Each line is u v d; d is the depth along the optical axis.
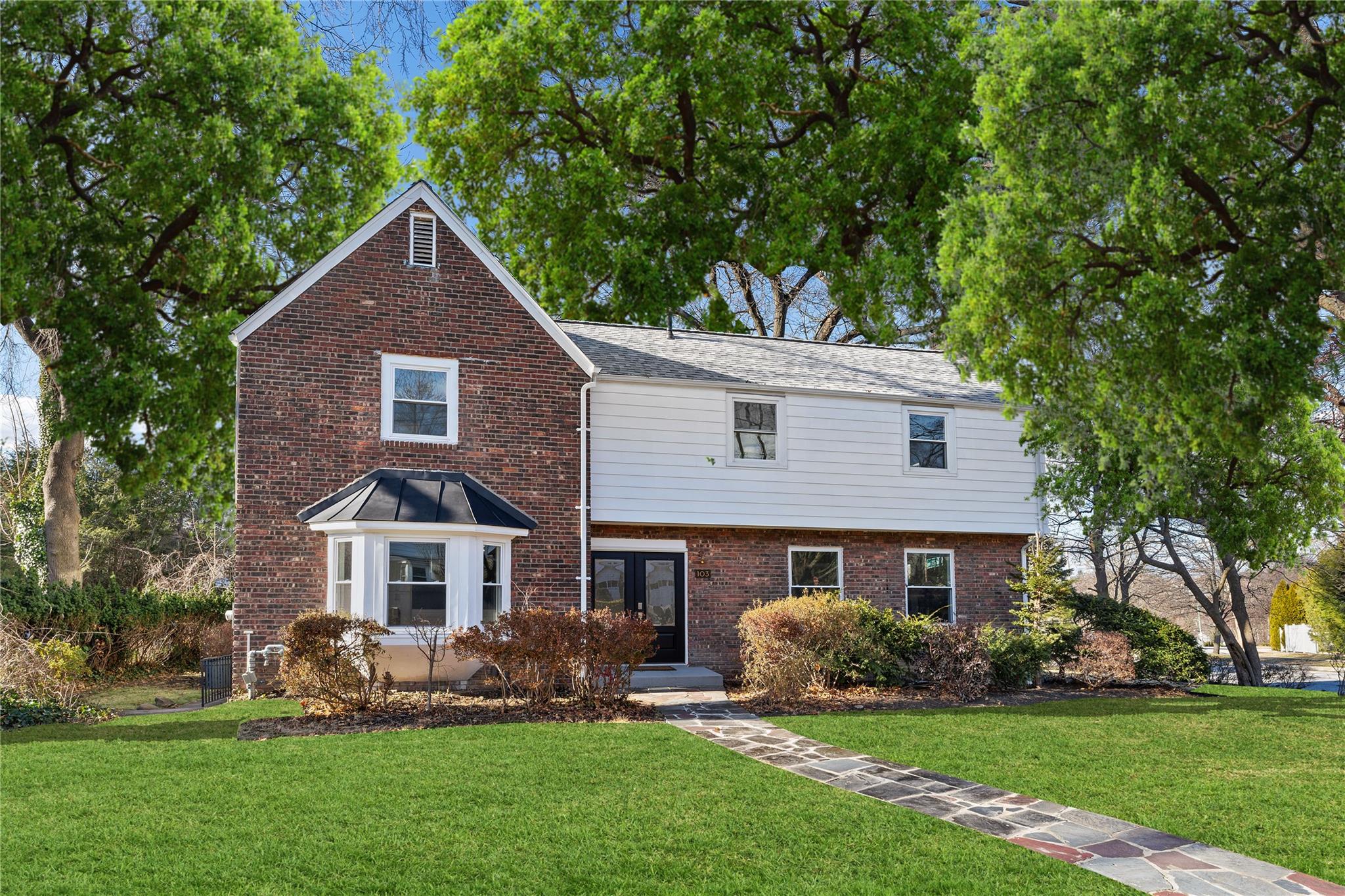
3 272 22.77
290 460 18.09
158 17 25.78
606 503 20.81
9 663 16.59
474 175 34.62
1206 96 13.89
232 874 7.85
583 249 33.38
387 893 7.53
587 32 34.28
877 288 32.59
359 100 31.48
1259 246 13.99
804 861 8.40
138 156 25.72
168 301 30.25
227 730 13.98
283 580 17.77
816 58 35.16
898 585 23.41
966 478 23.78
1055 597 21.34
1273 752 13.03
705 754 12.49
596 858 8.37
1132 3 13.93
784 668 17.78
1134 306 14.18
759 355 24.95
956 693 18.61
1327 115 14.40
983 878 8.02
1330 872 8.21
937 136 31.27
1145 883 7.96
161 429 28.25
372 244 19.09
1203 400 14.02
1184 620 49.22
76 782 10.70
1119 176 14.02
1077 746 13.33
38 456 33.44
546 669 16.12
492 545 18.83
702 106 32.59
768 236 34.34
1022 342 15.35
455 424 19.27
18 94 24.64
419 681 17.88
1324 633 30.86
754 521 21.91
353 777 10.91
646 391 21.47
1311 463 21.97
